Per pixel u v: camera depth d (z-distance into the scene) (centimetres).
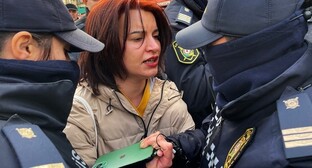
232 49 107
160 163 131
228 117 112
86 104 139
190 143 144
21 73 91
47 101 93
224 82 111
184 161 145
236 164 104
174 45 185
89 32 143
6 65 89
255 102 104
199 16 205
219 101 117
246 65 107
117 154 133
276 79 100
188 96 183
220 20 109
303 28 105
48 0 97
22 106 88
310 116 92
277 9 103
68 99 98
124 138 143
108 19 139
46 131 93
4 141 80
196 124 188
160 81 157
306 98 96
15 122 85
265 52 104
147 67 143
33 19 94
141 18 140
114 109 144
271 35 103
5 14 91
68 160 94
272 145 95
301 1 104
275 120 99
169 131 151
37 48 96
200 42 113
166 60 185
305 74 101
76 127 136
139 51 141
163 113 151
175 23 194
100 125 141
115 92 142
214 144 120
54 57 100
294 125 92
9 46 92
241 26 106
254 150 99
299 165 88
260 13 104
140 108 148
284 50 104
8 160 78
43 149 81
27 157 78
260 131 102
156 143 130
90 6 239
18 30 92
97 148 141
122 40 140
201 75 180
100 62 142
